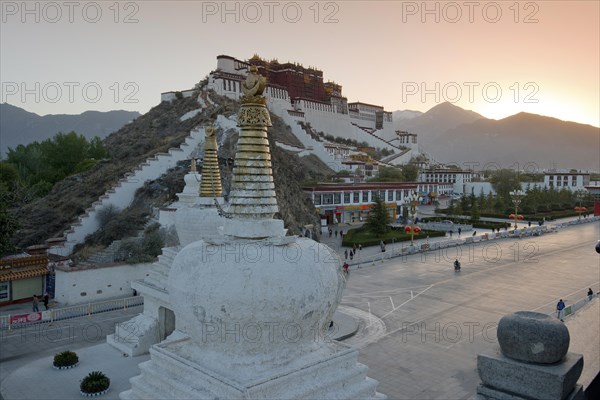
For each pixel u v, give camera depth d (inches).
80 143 3609.7
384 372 933.8
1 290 1336.1
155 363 480.1
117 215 2100.1
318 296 434.6
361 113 6515.8
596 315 514.0
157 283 968.9
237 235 457.4
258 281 411.8
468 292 1560.0
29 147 3927.2
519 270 1915.6
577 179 5438.0
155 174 2353.6
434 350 1051.9
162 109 4357.8
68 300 1344.7
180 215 874.8
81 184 2613.2
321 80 5767.7
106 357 931.3
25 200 2571.4
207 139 898.1
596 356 361.4
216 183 896.3
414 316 1305.4
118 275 1446.9
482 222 3368.6
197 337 439.2
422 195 4943.4
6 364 929.5
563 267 1983.3
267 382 406.0
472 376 914.7
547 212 4160.9
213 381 411.8
